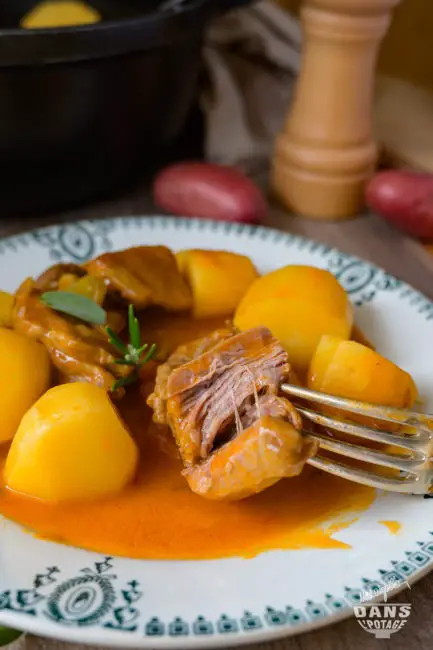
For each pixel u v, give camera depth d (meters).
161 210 0.56
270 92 0.62
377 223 0.55
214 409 0.34
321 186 0.54
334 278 0.42
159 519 0.33
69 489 0.33
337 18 0.49
